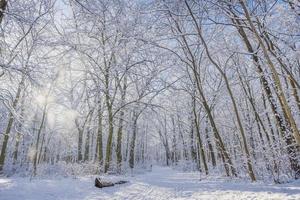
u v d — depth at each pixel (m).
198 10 13.86
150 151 82.88
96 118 21.50
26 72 10.05
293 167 11.54
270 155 12.41
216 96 19.95
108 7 16.08
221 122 24.58
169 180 15.47
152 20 16.08
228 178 14.58
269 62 7.10
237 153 15.78
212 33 16.47
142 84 21.53
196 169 30.83
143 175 22.31
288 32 12.33
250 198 7.26
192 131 29.78
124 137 32.25
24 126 9.97
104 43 18.83
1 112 12.12
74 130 28.41
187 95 23.86
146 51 19.02
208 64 20.02
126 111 22.67
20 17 9.98
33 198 7.42
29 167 22.03
